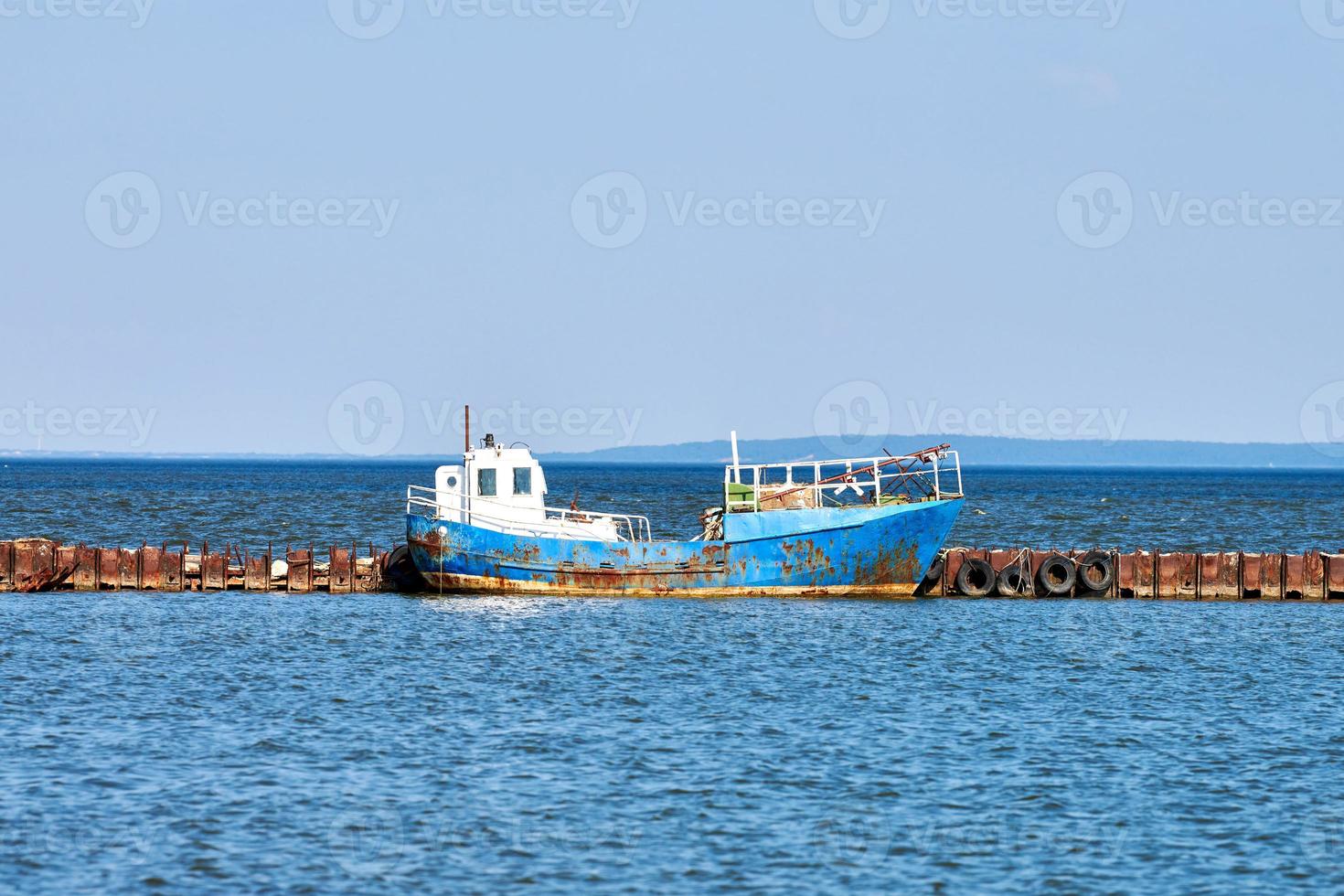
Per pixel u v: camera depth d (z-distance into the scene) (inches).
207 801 3791.8
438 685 5324.8
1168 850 3516.2
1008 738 4569.4
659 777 4065.0
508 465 7770.7
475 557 7613.2
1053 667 5861.2
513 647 6141.7
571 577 7573.8
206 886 3225.9
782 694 5221.5
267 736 4483.3
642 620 6899.6
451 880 3282.5
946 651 6210.6
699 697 5152.6
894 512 7514.8
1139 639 6653.5
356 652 6023.6
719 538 7657.5
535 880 3289.9
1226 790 4001.0
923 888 3277.6
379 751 4320.9
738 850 3489.2
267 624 6771.7
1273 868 3412.9
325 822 3644.2
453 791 3914.9
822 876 3336.6
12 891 3176.7
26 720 4633.4
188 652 5994.1
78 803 3759.8
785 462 7760.8
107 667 5625.0
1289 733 4682.6
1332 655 6274.6
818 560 7529.5
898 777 4094.5
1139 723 4808.1
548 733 4559.5
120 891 3191.4
